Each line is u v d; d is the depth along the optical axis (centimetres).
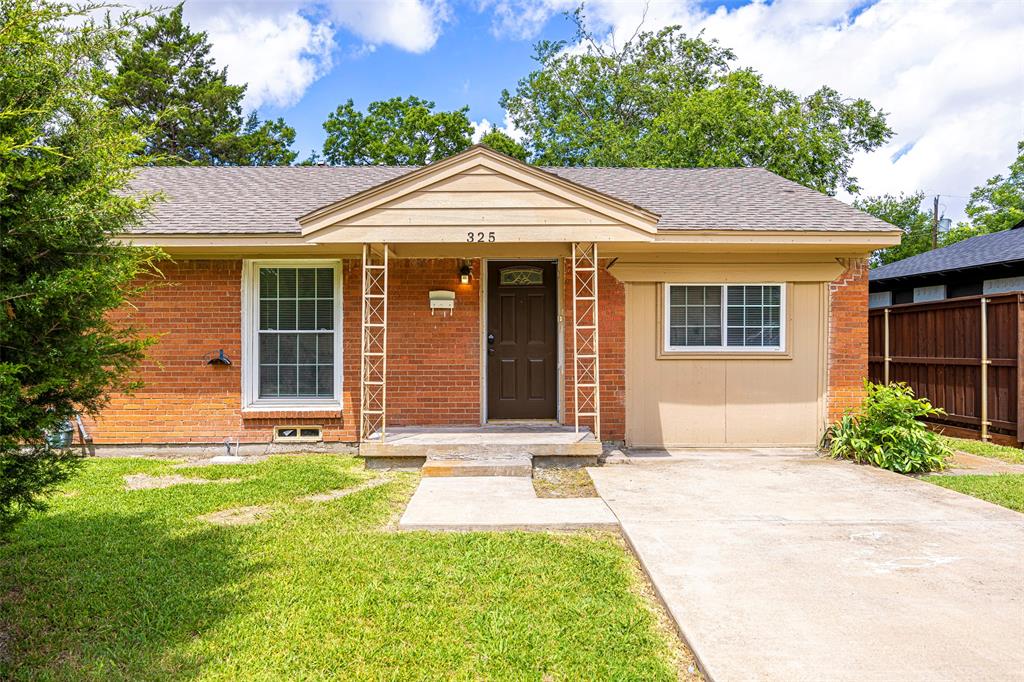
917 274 1406
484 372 810
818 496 566
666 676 269
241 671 272
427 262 805
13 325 290
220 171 1045
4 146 267
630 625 315
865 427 748
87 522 477
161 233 718
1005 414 833
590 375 802
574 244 705
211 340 786
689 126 2108
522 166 682
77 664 279
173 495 557
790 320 805
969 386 888
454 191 688
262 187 941
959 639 294
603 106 2911
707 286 811
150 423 782
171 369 784
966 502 545
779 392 809
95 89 322
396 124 2877
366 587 358
